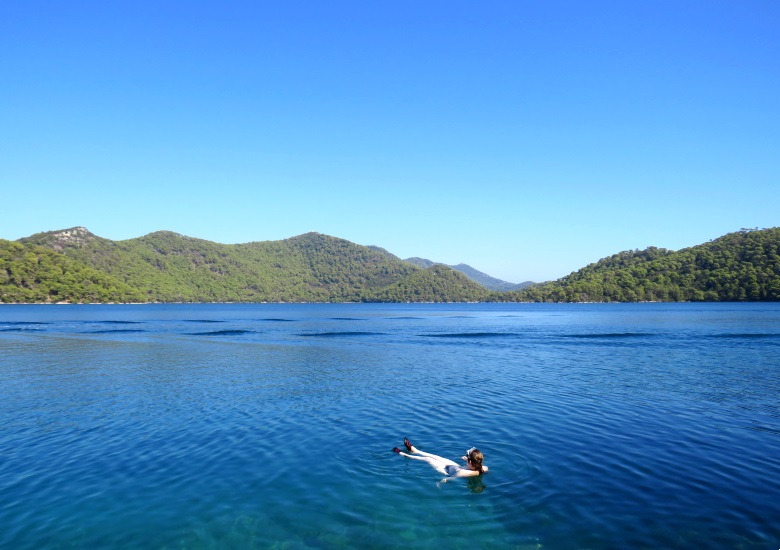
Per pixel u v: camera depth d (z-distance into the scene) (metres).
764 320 78.62
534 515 9.77
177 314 124.50
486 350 40.50
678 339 48.38
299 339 52.25
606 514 9.75
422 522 9.56
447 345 45.03
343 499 10.67
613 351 38.91
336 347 43.78
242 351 40.50
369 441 14.75
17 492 11.14
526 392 22.17
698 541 8.68
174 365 32.09
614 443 14.28
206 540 8.98
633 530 9.09
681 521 9.43
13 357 36.34
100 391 23.11
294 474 12.13
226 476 12.04
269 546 8.73
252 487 11.34
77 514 10.02
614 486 11.12
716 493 10.70
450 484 11.41
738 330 58.75
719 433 15.27
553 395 21.41
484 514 9.87
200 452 13.87
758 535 8.85
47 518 9.87
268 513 10.03
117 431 16.06
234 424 16.88
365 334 59.31
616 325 71.50
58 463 13.02
